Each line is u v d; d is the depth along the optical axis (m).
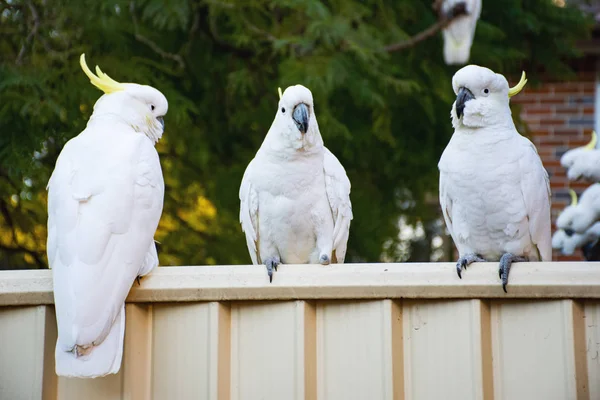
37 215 10.02
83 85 8.99
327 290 4.71
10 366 4.83
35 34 9.17
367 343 4.68
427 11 10.74
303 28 9.95
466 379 4.57
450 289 4.64
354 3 10.03
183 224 10.57
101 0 9.16
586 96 13.90
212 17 9.98
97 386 4.79
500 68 10.59
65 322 4.49
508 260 4.65
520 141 5.83
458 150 5.84
